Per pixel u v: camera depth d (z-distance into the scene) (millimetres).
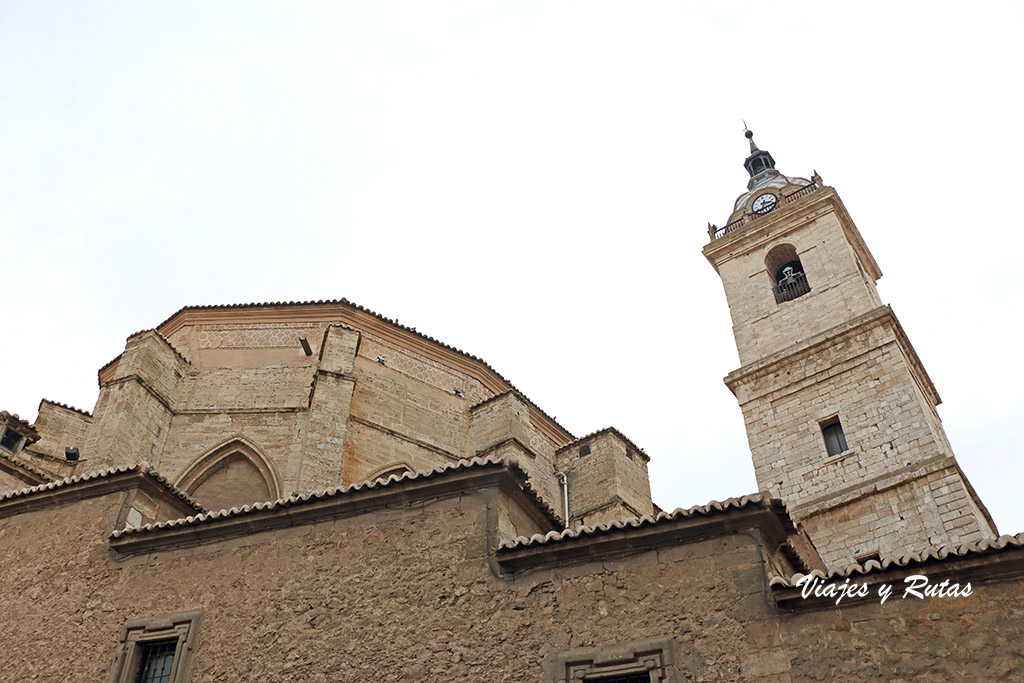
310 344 29062
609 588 12328
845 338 29641
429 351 31062
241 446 25984
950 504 23859
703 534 12383
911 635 10789
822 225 34594
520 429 29203
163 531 15133
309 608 13602
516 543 13016
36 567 15703
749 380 31109
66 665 14172
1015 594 10625
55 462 27297
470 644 12453
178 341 29203
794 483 27688
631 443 31938
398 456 27234
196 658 13562
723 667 11188
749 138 46625
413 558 13641
